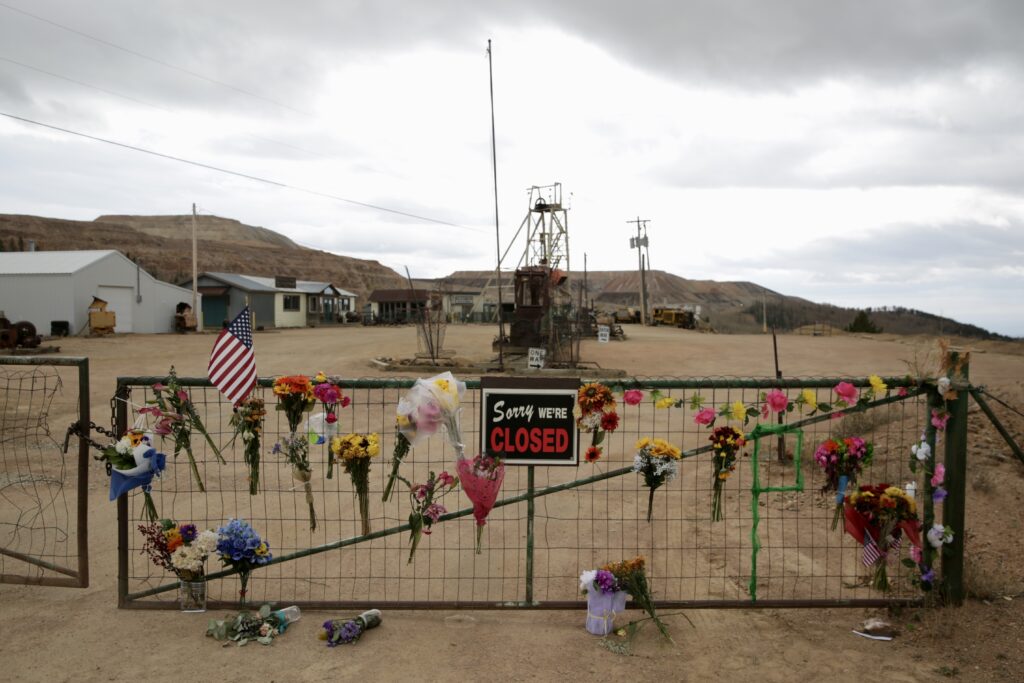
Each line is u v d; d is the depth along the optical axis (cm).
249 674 417
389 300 7019
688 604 496
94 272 3750
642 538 675
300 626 484
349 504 791
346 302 6800
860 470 498
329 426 495
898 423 1079
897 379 502
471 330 5409
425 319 2972
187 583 505
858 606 507
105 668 424
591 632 477
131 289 4019
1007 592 529
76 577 531
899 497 491
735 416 496
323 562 611
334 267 17188
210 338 3575
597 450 495
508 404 493
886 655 446
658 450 495
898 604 509
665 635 467
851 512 500
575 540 673
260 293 5391
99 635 470
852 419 1123
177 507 771
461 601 515
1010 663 430
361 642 461
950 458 504
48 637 466
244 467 950
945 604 507
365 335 4241
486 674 419
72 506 777
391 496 816
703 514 749
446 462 969
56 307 3603
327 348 3053
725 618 504
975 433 940
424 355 2598
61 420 1270
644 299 7700
